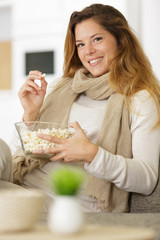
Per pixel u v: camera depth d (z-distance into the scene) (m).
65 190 0.62
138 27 3.71
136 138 1.49
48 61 3.77
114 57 1.66
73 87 1.66
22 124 1.37
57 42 3.74
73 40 1.81
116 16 1.72
